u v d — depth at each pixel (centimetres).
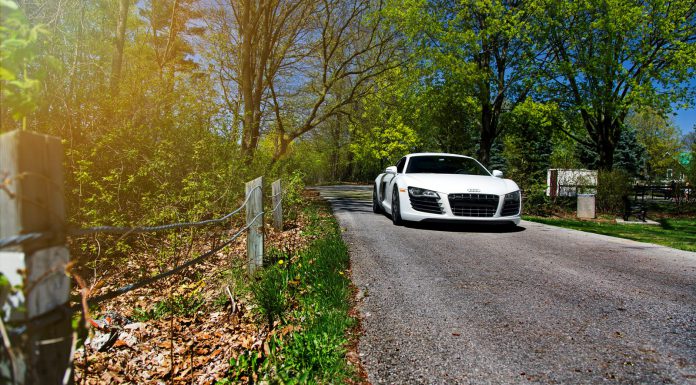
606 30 1769
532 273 477
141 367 307
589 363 256
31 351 103
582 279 452
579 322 325
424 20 1767
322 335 280
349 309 352
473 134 2294
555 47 1953
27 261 100
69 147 492
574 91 1962
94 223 481
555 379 236
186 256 554
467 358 264
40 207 103
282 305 356
